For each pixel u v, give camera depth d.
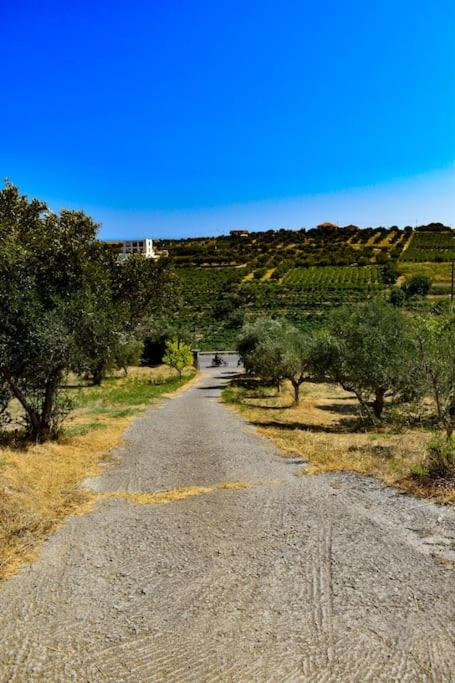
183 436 14.61
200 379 43.97
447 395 10.93
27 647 3.71
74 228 12.31
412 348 14.52
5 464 8.75
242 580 4.74
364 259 132.00
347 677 3.24
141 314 13.97
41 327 10.42
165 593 4.55
